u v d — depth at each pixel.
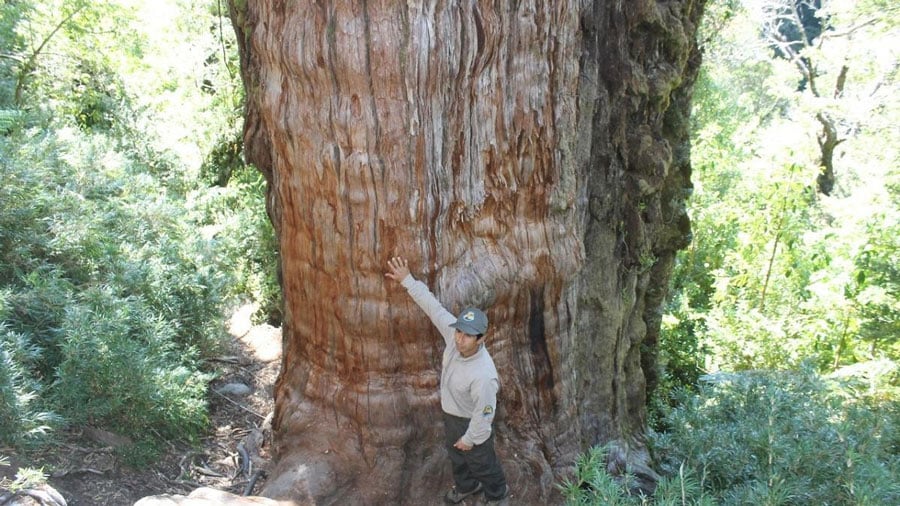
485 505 4.69
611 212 5.83
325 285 4.56
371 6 3.93
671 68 5.96
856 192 11.48
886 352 9.21
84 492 4.91
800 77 22.19
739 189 12.09
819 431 5.27
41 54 12.23
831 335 9.59
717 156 12.70
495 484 4.56
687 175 7.02
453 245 4.46
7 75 11.50
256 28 4.41
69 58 12.64
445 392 4.31
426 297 4.29
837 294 9.63
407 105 4.07
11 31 11.42
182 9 13.20
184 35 13.23
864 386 7.29
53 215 6.96
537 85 4.48
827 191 18.86
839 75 19.69
